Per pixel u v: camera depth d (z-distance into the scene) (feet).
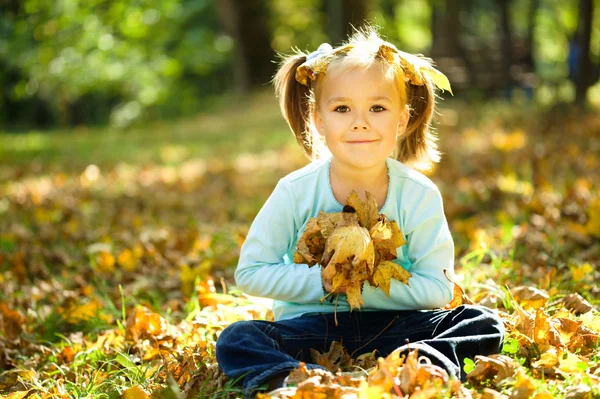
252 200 26.02
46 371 10.94
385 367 7.60
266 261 9.14
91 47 66.44
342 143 8.75
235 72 76.38
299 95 9.71
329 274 8.39
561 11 78.69
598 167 23.31
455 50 59.31
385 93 8.71
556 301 11.03
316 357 8.72
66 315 13.34
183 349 10.09
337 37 45.60
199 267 15.43
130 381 9.50
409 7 84.07
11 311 13.10
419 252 9.16
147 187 30.89
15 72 78.02
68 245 20.16
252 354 8.07
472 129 36.45
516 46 59.93
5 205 27.20
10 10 67.41
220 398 8.28
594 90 49.88
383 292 8.87
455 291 10.32
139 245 18.61
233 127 55.67
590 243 15.33
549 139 29.78
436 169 26.61
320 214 8.66
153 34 72.33
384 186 9.14
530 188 21.07
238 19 73.46
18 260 17.72
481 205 20.44
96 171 36.29
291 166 32.83
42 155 46.03
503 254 14.97
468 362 8.09
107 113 92.89
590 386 7.66
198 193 28.58
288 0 79.97
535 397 7.38
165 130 61.41
